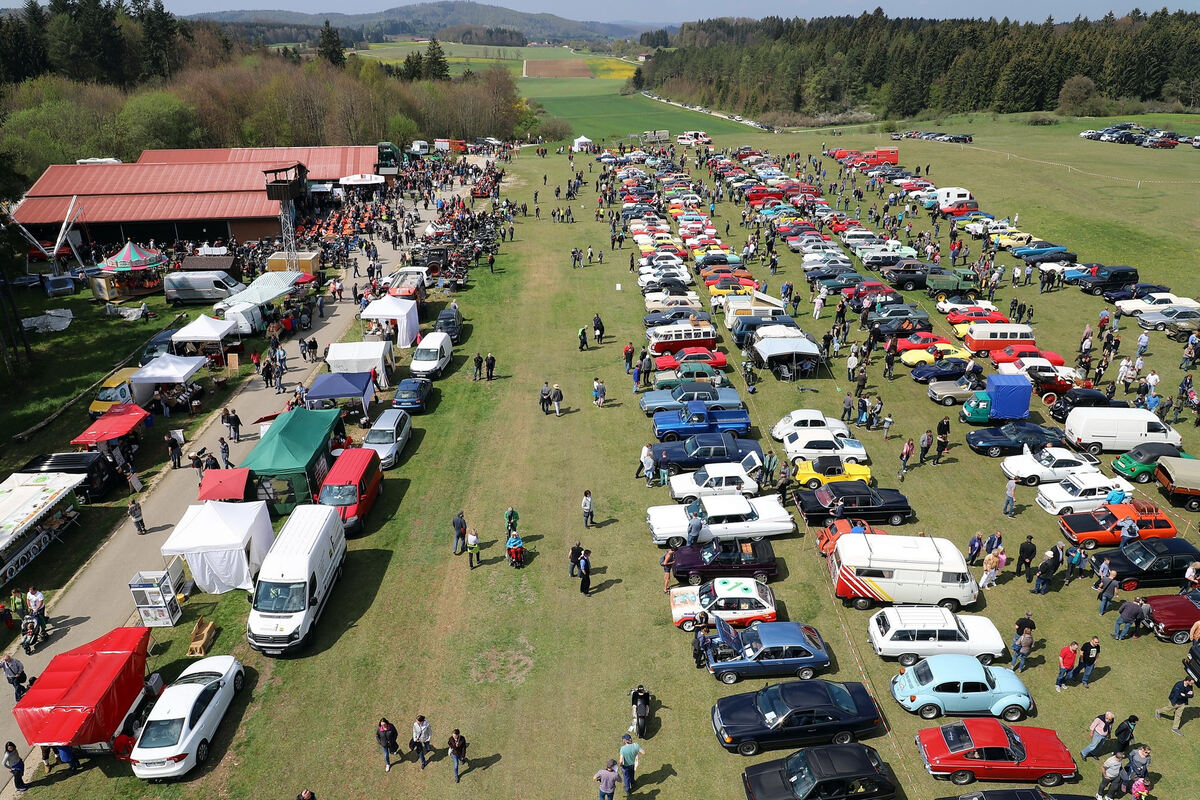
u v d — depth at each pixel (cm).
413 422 3950
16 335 4919
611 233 7600
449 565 2836
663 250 6681
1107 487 3030
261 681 2317
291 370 4569
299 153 9281
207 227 7331
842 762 1848
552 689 2266
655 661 2369
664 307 5209
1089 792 1923
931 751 1948
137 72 13800
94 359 4666
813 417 3553
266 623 2400
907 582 2516
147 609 2528
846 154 10975
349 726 2153
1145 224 6975
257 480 3091
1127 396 4038
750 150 11381
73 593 2703
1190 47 15038
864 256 6222
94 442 3366
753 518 2869
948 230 7444
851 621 2516
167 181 7594
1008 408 3700
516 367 4609
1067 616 2533
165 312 5469
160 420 3978
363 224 7688
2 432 3841
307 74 14375
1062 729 2102
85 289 6016
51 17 13525
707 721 2152
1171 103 14738
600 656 2389
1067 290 5691
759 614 2442
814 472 3241
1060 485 3106
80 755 2069
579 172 10744
